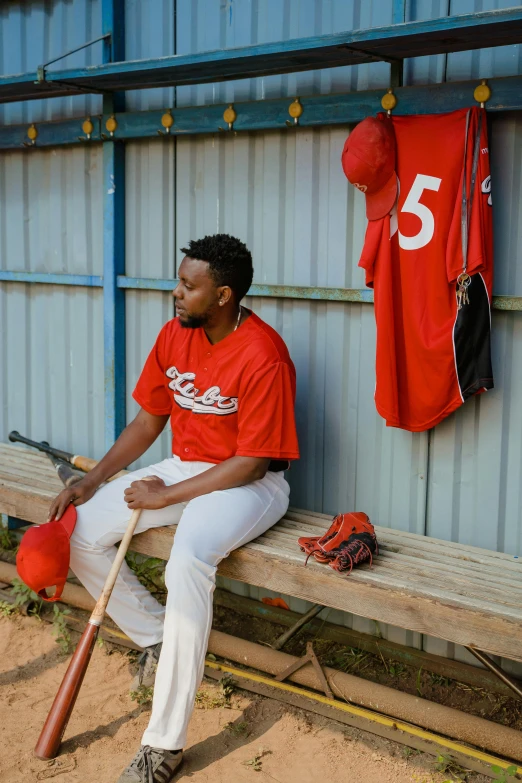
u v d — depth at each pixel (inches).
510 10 95.2
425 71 123.7
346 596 108.9
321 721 120.7
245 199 145.5
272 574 114.9
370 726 118.4
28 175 174.9
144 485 120.0
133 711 123.6
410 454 132.8
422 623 103.4
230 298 118.1
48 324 177.6
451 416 128.0
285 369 117.3
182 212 153.9
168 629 107.6
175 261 156.5
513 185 118.8
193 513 115.0
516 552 125.6
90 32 162.7
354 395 137.6
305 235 139.4
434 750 113.2
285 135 138.9
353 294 132.6
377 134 117.7
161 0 150.4
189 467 127.2
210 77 135.4
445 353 120.2
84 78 136.6
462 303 117.5
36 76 138.3
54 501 126.0
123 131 153.9
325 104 130.3
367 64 129.4
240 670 131.3
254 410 116.1
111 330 162.7
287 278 142.7
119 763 112.0
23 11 171.8
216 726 119.9
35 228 176.1
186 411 125.6
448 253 116.8
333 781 108.8
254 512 118.2
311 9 134.0
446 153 116.0
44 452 170.6
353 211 133.7
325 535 116.7
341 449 140.3
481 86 114.3
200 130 144.4
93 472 130.3
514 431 123.4
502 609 99.4
